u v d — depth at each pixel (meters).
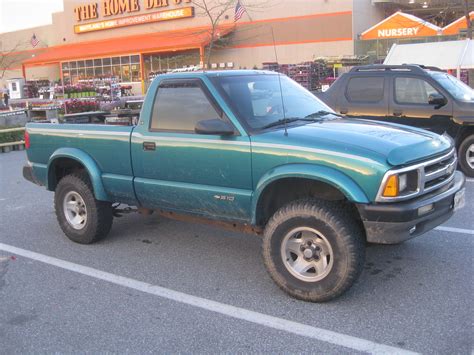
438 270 4.80
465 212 6.68
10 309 4.32
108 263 5.34
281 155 4.23
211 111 4.71
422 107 8.55
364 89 9.07
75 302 4.42
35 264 5.39
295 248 4.29
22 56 48.09
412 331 3.71
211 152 4.62
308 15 31.12
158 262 5.33
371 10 31.36
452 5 27.53
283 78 5.60
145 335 3.82
